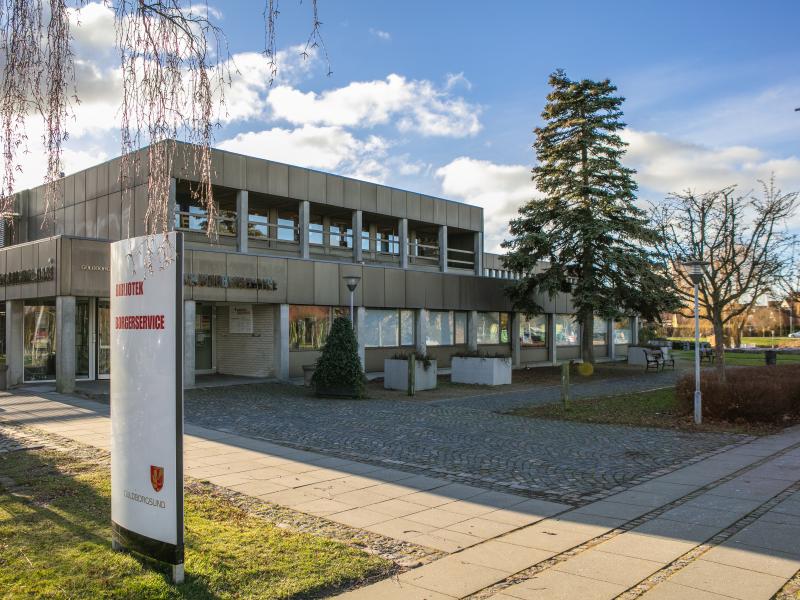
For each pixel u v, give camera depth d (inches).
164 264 198.4
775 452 419.8
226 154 872.3
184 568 197.5
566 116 1101.7
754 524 259.1
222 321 994.7
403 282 1077.8
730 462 387.2
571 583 196.4
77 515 256.5
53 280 706.8
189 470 357.1
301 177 965.2
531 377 1058.7
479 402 699.4
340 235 1060.5
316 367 743.7
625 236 1071.0
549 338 1465.3
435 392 808.3
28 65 211.9
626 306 1107.9
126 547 208.8
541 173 1115.3
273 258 878.4
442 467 372.5
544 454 412.8
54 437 455.2
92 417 552.7
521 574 204.7
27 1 210.2
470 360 917.2
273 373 908.0
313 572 199.2
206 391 768.9
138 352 205.8
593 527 256.4
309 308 957.2
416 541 237.9
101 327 839.7
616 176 1068.5
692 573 204.1
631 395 774.5
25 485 308.7
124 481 210.5
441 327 1194.0
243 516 263.3
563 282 1119.6
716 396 550.3
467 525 258.8
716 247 687.1
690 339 2527.1
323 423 539.2
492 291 1274.6
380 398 732.0
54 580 186.7
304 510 277.9
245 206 892.6
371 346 1056.8
